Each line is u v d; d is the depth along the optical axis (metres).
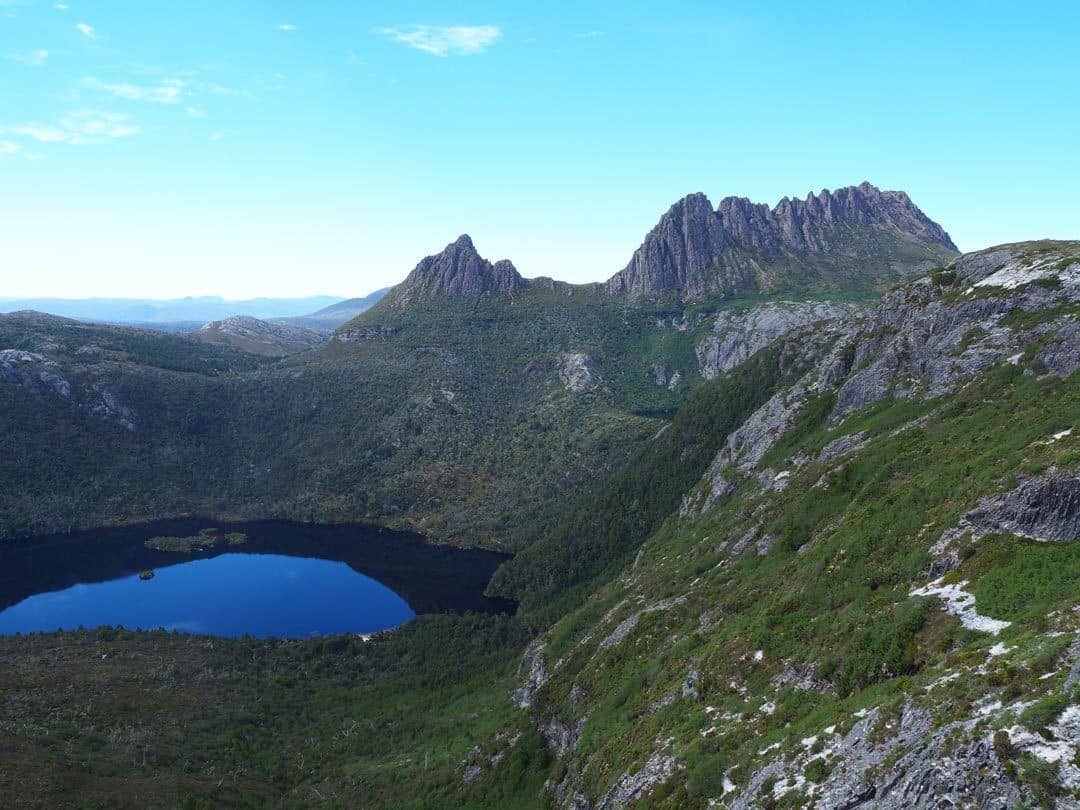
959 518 52.78
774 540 89.81
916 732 33.72
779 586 71.19
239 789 112.25
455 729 132.50
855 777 34.69
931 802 29.66
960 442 72.62
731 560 99.31
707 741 49.31
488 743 107.88
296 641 196.38
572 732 84.44
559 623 154.25
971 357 94.56
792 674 51.25
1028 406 71.38
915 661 42.25
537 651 147.38
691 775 46.34
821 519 83.12
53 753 109.75
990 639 37.88
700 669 62.25
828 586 60.12
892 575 54.47
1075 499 44.56
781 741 43.38
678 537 146.62
